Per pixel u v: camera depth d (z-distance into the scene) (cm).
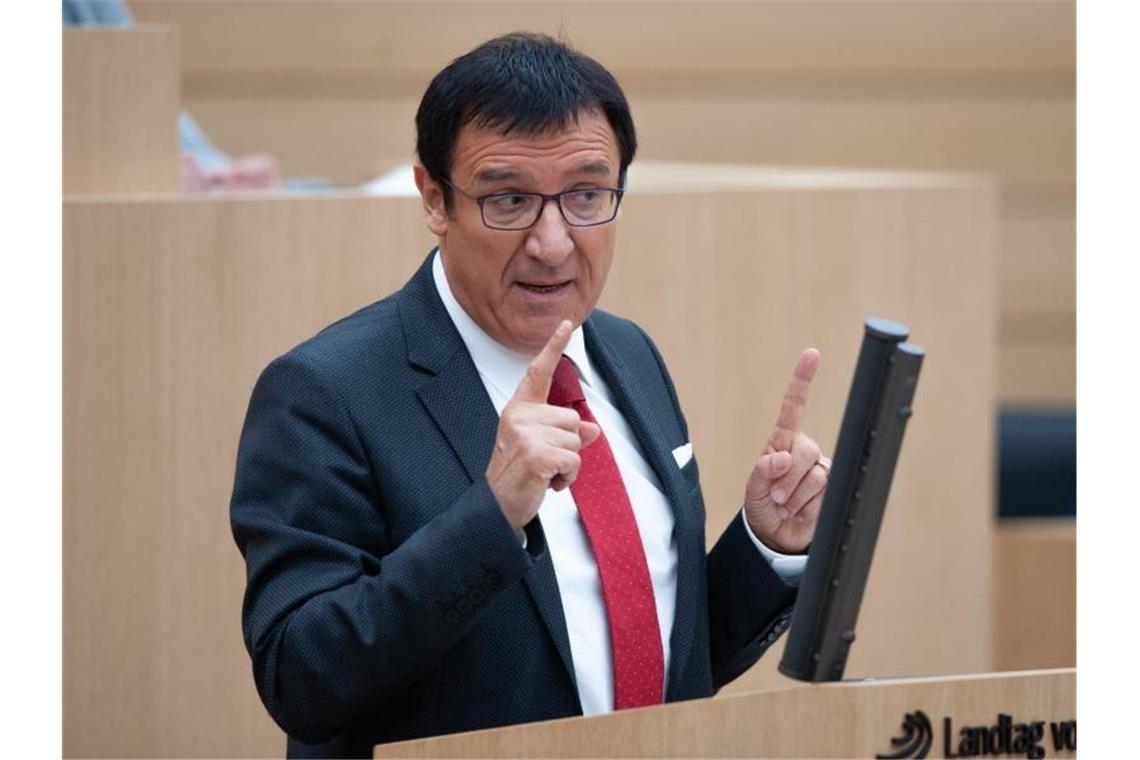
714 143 1980
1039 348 2067
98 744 1072
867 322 563
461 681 651
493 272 654
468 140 644
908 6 1998
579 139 644
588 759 552
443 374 679
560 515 685
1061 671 595
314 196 1084
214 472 1078
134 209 1066
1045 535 1522
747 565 725
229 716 1082
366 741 666
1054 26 2023
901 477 1226
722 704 562
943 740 582
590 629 674
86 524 1068
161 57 1127
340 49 1889
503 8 1917
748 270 1177
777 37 1981
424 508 656
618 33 1955
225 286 1077
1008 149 2033
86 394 1066
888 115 2008
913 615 1230
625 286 1160
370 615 610
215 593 1078
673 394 767
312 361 670
